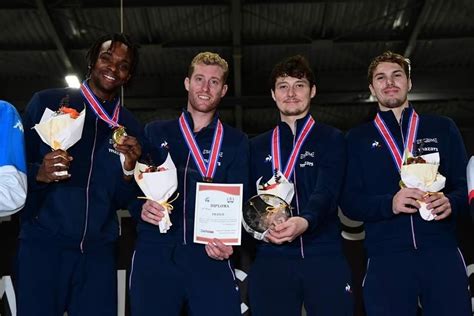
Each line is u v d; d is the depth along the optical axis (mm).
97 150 2799
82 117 2621
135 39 9859
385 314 2736
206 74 3045
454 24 9578
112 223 2781
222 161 3000
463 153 3043
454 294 2709
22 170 2250
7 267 3256
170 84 11086
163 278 2717
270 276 2793
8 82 11062
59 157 2473
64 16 9117
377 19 8961
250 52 10289
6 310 3221
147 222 2850
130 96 11062
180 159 2992
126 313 3271
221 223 2752
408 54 10000
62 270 2584
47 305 2520
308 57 10523
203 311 2686
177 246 2783
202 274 2736
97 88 2900
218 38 9867
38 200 2658
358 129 3207
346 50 10297
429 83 10898
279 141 3119
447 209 2740
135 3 8766
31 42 9875
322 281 2750
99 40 2947
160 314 2670
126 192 2814
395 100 3137
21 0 8609
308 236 2852
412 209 2742
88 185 2717
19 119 2352
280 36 9852
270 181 2854
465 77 10875
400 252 2826
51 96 2840
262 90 11250
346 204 3035
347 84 10961
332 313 2703
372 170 3057
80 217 2648
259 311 2752
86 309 2586
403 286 2768
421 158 2807
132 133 2969
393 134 3121
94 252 2680
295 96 3104
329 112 12625
